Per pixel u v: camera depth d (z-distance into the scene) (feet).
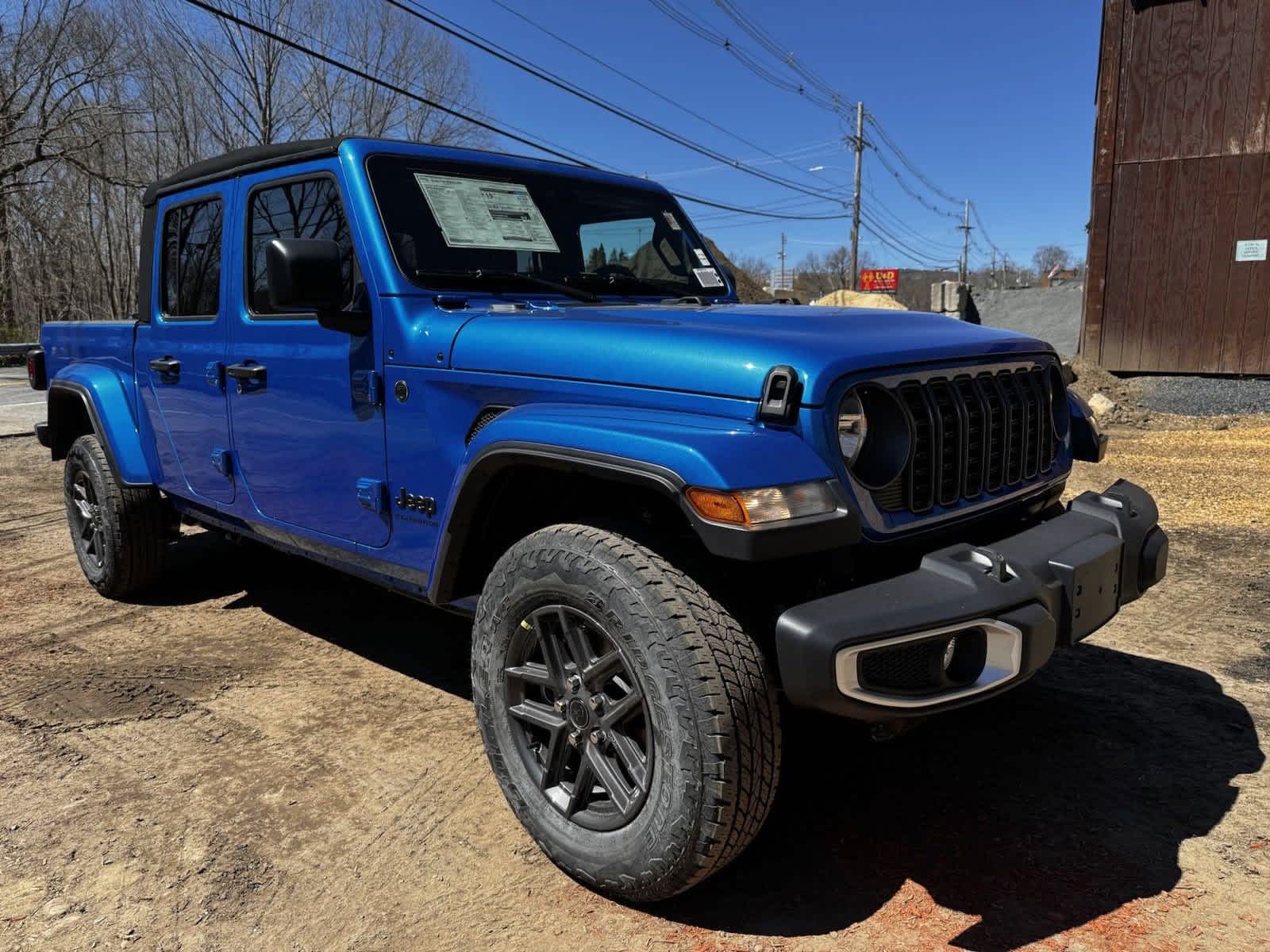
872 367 7.13
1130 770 9.26
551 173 11.53
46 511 21.70
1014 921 7.00
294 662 12.32
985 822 8.38
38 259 105.29
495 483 8.10
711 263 12.81
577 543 7.18
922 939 6.82
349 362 9.66
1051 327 81.97
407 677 11.81
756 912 7.16
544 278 10.53
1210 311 37.40
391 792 8.99
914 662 6.75
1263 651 12.26
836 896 7.35
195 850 8.00
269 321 10.70
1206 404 35.99
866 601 6.43
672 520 7.65
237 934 6.97
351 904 7.30
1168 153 37.32
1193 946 6.70
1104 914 7.07
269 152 10.78
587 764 7.36
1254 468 24.36
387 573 9.73
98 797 8.89
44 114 79.66
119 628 13.67
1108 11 37.58
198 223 12.14
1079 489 21.85
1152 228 38.01
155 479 13.75
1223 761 9.42
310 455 10.35
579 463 7.00
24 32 76.23
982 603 6.60
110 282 108.37
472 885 7.55
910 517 7.42
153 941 6.89
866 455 7.14
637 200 12.30
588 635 7.39
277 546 11.68
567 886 7.53
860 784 9.10
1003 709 10.68
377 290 9.29
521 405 8.01
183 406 12.54
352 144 9.78
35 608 14.57
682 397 7.18
